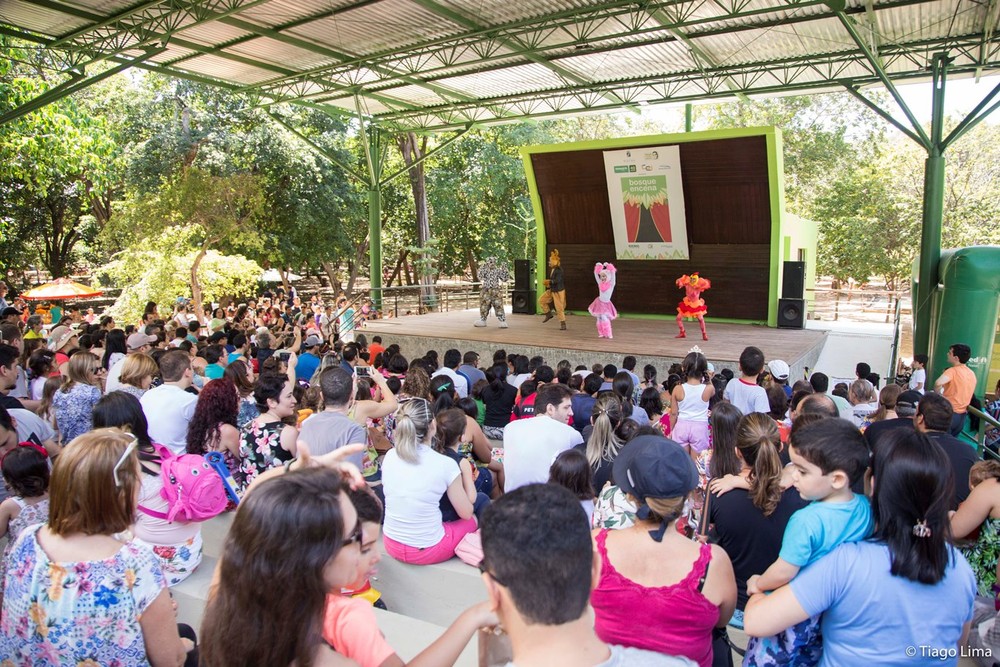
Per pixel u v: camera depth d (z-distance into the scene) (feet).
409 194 104.12
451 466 12.71
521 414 21.04
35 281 111.75
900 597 6.30
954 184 88.22
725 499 9.55
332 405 12.70
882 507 6.47
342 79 54.49
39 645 6.59
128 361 16.99
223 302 82.28
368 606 5.87
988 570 10.26
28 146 48.26
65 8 36.68
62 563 6.51
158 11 39.42
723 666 7.80
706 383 21.74
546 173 58.44
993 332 33.88
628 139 52.80
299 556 4.71
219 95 80.33
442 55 47.57
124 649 6.62
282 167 82.48
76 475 6.46
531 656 4.49
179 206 63.62
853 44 43.65
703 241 54.49
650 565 6.54
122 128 82.17
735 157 50.11
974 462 12.51
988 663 9.56
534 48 42.55
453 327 52.47
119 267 64.95
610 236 58.08
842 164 104.22
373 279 64.95
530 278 61.11
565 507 4.63
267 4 37.78
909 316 90.68
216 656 4.81
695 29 41.81
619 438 14.05
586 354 41.75
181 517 10.57
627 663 5.55
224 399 13.12
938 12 36.65
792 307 50.83
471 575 12.52
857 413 21.66
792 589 6.58
